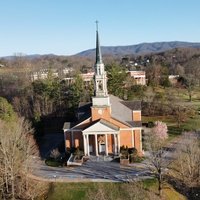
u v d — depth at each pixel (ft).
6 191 188.14
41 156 255.50
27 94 402.93
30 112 361.10
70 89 387.75
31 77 552.41
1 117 266.36
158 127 272.72
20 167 198.90
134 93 419.33
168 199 180.75
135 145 245.04
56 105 381.81
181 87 527.40
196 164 203.21
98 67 245.45
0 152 193.47
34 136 292.81
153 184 191.31
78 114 283.59
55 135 327.88
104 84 246.88
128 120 256.11
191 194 192.75
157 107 378.32
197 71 625.00
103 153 246.47
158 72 583.58
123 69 459.32
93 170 216.54
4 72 594.65
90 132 241.35
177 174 206.39
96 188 185.88
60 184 194.70
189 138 267.59
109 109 245.45
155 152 201.05
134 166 219.82
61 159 236.22
